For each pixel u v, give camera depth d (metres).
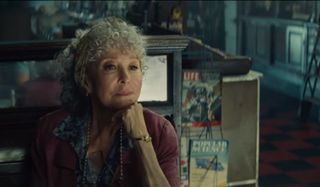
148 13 3.58
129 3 4.41
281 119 5.52
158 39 2.05
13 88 2.04
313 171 3.82
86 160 1.41
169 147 1.43
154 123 1.44
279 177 3.69
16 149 1.78
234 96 2.79
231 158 2.87
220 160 2.54
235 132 2.84
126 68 1.36
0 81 2.01
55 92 2.06
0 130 1.90
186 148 2.63
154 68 2.10
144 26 3.31
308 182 3.58
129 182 1.40
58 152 1.44
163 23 3.58
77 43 1.42
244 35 8.33
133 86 1.37
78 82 1.42
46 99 2.06
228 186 2.90
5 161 1.76
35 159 1.49
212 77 2.62
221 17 8.17
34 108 1.98
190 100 2.61
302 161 4.08
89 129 1.44
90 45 1.36
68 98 1.47
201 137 2.66
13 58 1.93
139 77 1.39
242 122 2.84
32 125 1.95
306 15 6.45
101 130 1.43
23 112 1.96
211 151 2.53
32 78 2.05
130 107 1.39
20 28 3.81
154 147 1.42
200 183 2.55
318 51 5.25
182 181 2.54
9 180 1.78
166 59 2.10
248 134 2.87
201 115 2.64
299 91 6.39
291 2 6.96
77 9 5.21
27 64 2.03
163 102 2.12
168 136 1.44
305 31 6.05
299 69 6.39
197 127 2.65
